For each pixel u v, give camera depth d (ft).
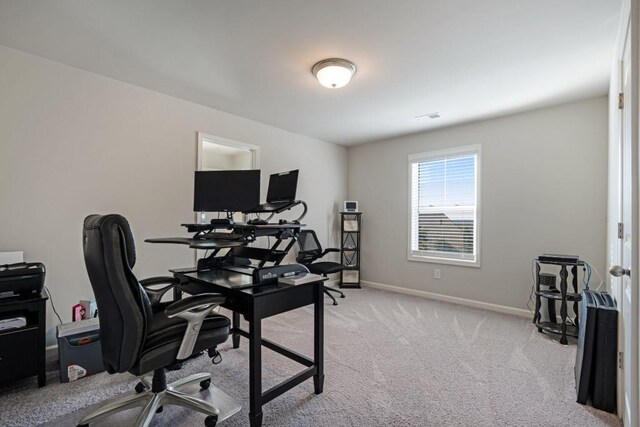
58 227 8.15
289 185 7.39
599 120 10.14
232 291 5.74
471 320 10.94
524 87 9.45
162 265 10.09
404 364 7.68
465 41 7.04
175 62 8.09
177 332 5.03
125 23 6.46
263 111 11.69
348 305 12.75
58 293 8.13
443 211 13.92
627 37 5.00
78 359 6.96
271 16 6.21
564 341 8.85
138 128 9.57
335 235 16.61
